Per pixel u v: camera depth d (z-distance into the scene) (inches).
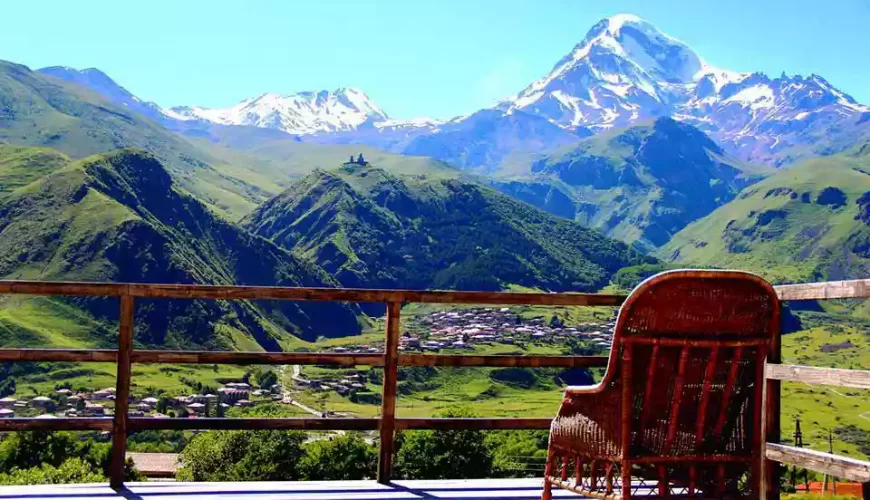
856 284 173.0
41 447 1159.6
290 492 222.1
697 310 164.6
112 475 220.4
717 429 173.2
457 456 514.0
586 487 174.6
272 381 5693.9
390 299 227.1
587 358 231.6
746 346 171.3
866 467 152.8
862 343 7583.7
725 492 176.7
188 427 218.2
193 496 214.5
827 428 4453.7
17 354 210.2
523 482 242.4
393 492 224.4
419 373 5442.9
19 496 210.5
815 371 169.2
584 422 173.3
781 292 202.5
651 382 165.8
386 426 231.3
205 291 217.9
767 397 175.9
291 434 711.7
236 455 824.3
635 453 168.2
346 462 689.0
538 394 5260.8
